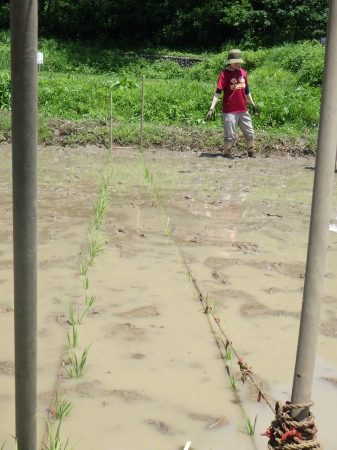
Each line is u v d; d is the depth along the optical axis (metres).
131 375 3.62
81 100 14.62
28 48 1.99
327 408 3.39
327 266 5.63
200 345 4.02
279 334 4.23
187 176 9.84
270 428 2.80
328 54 2.35
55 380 3.53
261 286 5.08
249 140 11.77
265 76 20.81
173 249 5.91
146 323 4.29
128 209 7.38
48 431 3.03
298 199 8.45
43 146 12.18
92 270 5.24
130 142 12.55
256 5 32.72
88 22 35.09
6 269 5.21
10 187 8.30
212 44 33.59
